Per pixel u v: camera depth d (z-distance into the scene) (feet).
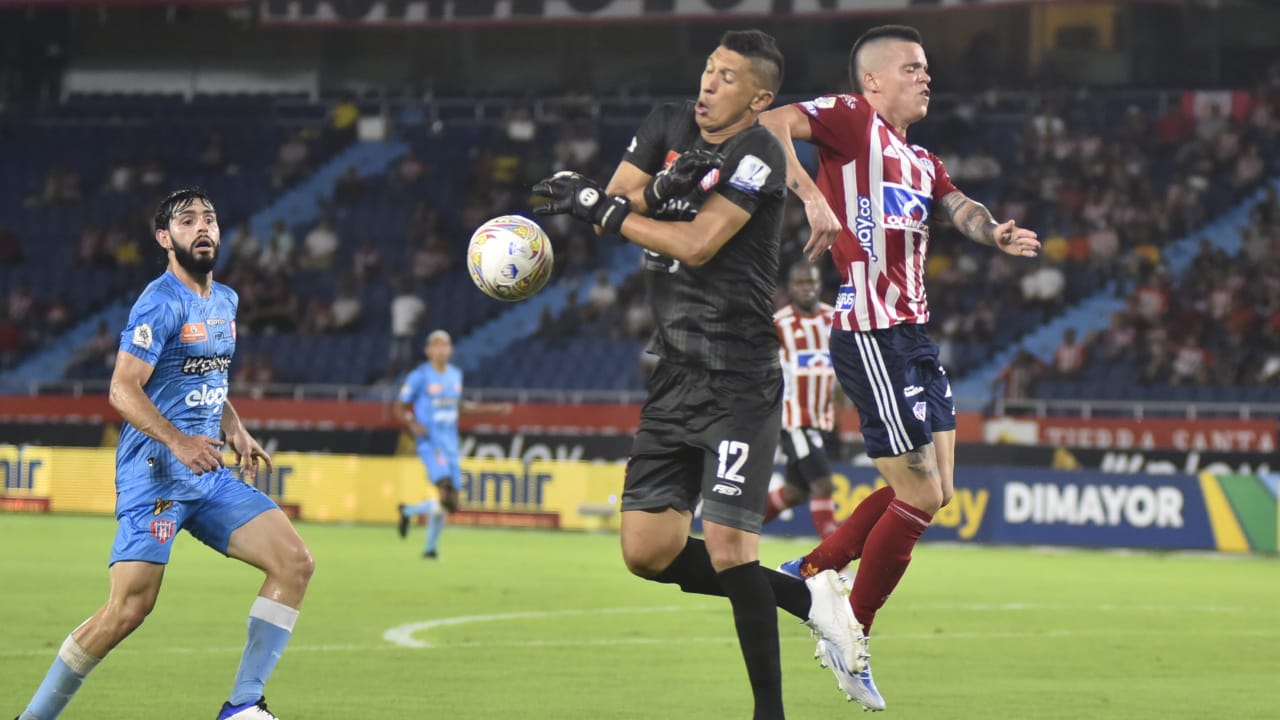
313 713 64.03
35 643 84.53
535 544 177.06
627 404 229.45
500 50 313.32
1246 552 177.58
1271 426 208.85
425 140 308.60
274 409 239.09
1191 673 80.02
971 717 65.10
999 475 187.32
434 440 154.81
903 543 64.59
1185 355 236.02
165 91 323.16
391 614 103.14
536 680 74.38
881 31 66.44
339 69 318.86
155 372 56.39
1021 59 290.97
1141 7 287.69
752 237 53.42
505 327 276.82
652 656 83.76
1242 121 278.05
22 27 322.34
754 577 54.03
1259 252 253.03
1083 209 269.44
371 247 283.79
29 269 296.51
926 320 65.67
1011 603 117.80
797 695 71.10
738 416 53.93
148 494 55.26
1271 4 286.66
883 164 64.34
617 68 307.58
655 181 52.34
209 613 101.55
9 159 313.94
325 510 211.41
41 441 219.82
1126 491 181.57
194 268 56.75
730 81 52.75
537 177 295.07
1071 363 237.66
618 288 270.67
